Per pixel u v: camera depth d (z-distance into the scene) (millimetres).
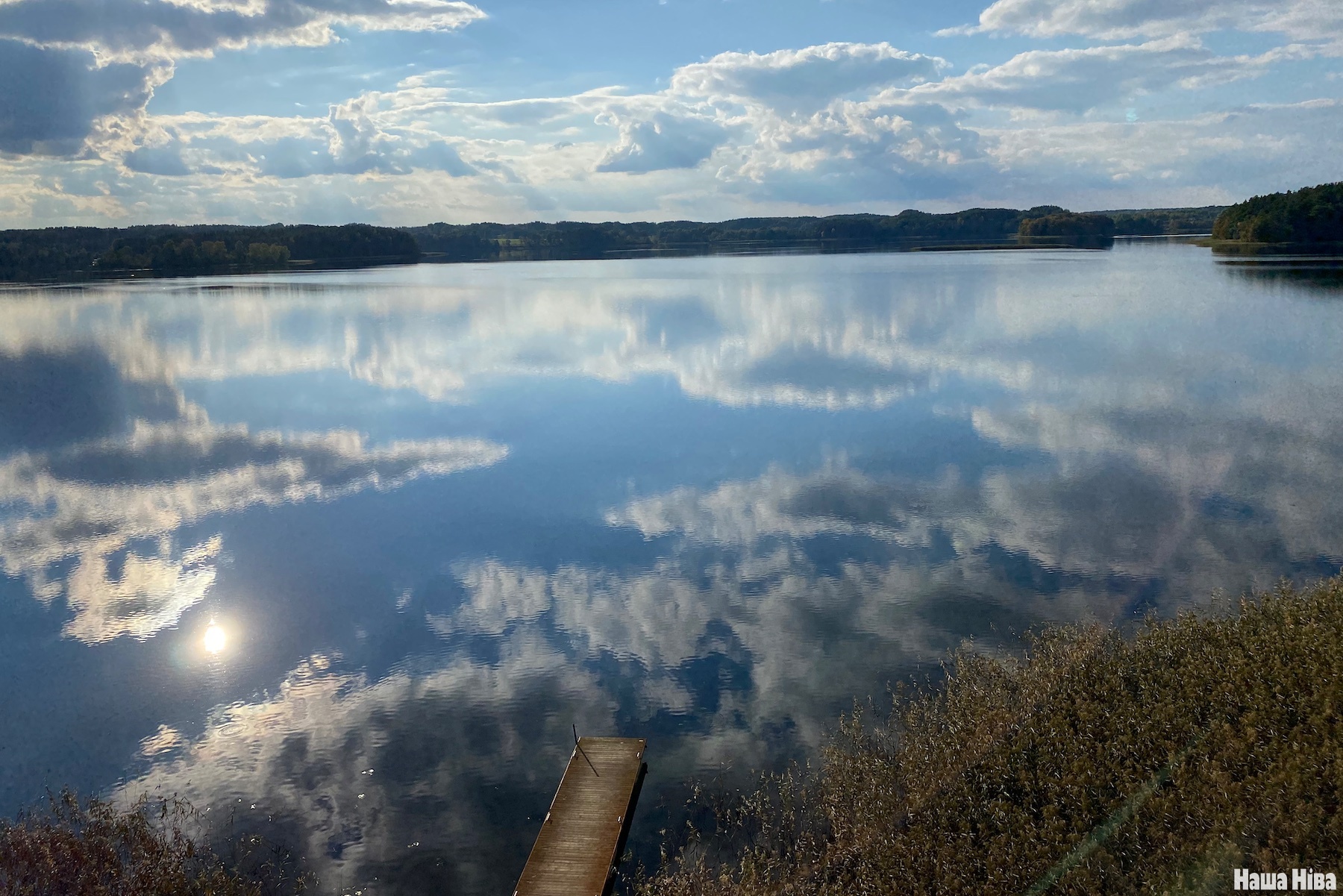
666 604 23766
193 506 32844
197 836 15336
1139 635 18141
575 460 37844
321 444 41312
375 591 25391
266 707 19438
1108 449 35719
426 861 14609
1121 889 11641
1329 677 14484
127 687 20391
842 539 27641
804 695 18703
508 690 19719
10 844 14344
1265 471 31875
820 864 13508
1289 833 11797
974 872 12391
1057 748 14336
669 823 15109
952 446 37500
